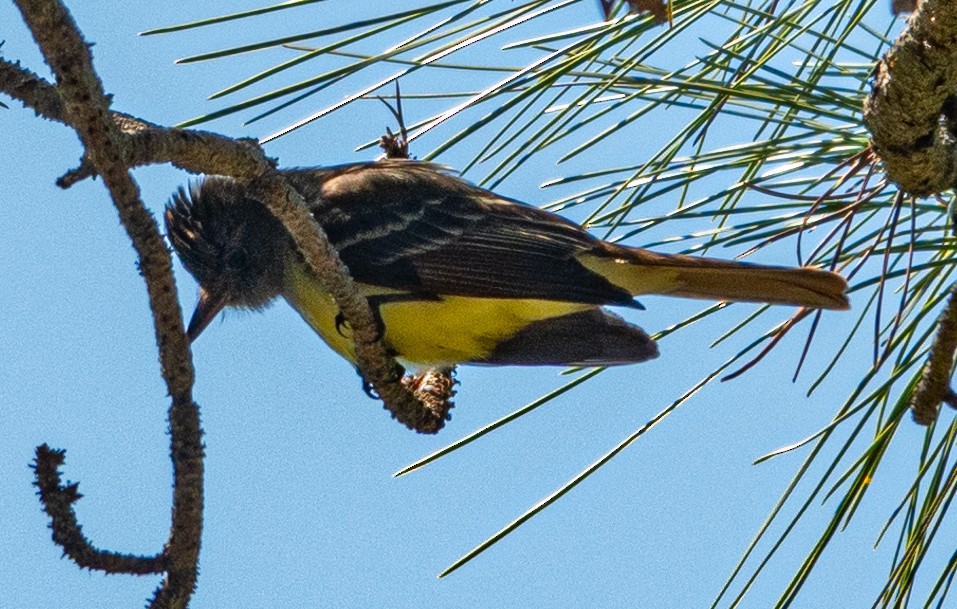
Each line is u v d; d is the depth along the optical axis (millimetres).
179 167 5613
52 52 4723
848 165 6719
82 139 4945
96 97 4844
